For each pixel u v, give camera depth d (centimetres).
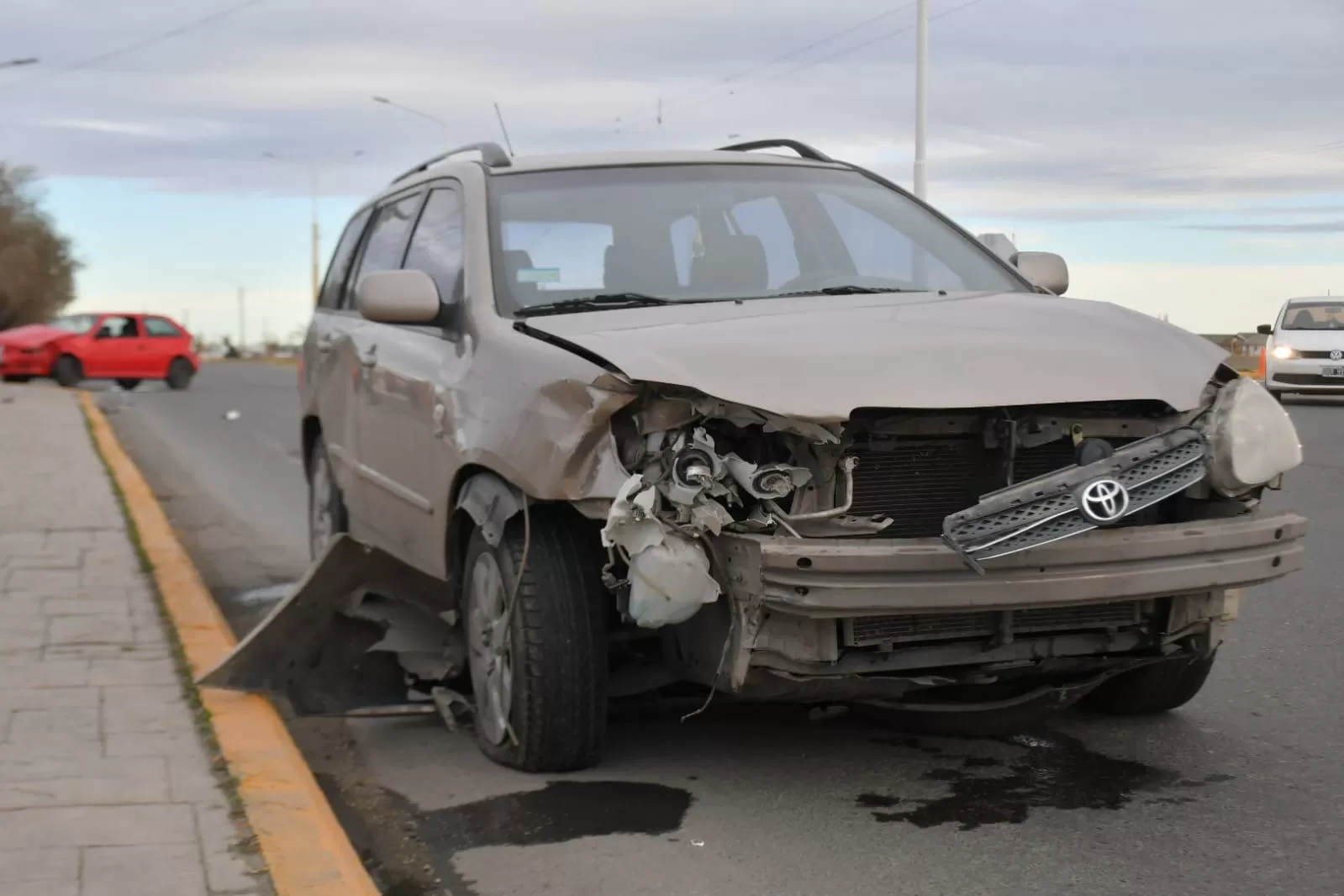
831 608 385
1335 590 769
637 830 428
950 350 432
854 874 391
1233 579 420
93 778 438
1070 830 421
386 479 593
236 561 934
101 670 562
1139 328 472
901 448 420
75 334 2972
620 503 403
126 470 1271
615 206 555
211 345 10394
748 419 403
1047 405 427
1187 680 515
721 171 588
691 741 510
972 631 418
